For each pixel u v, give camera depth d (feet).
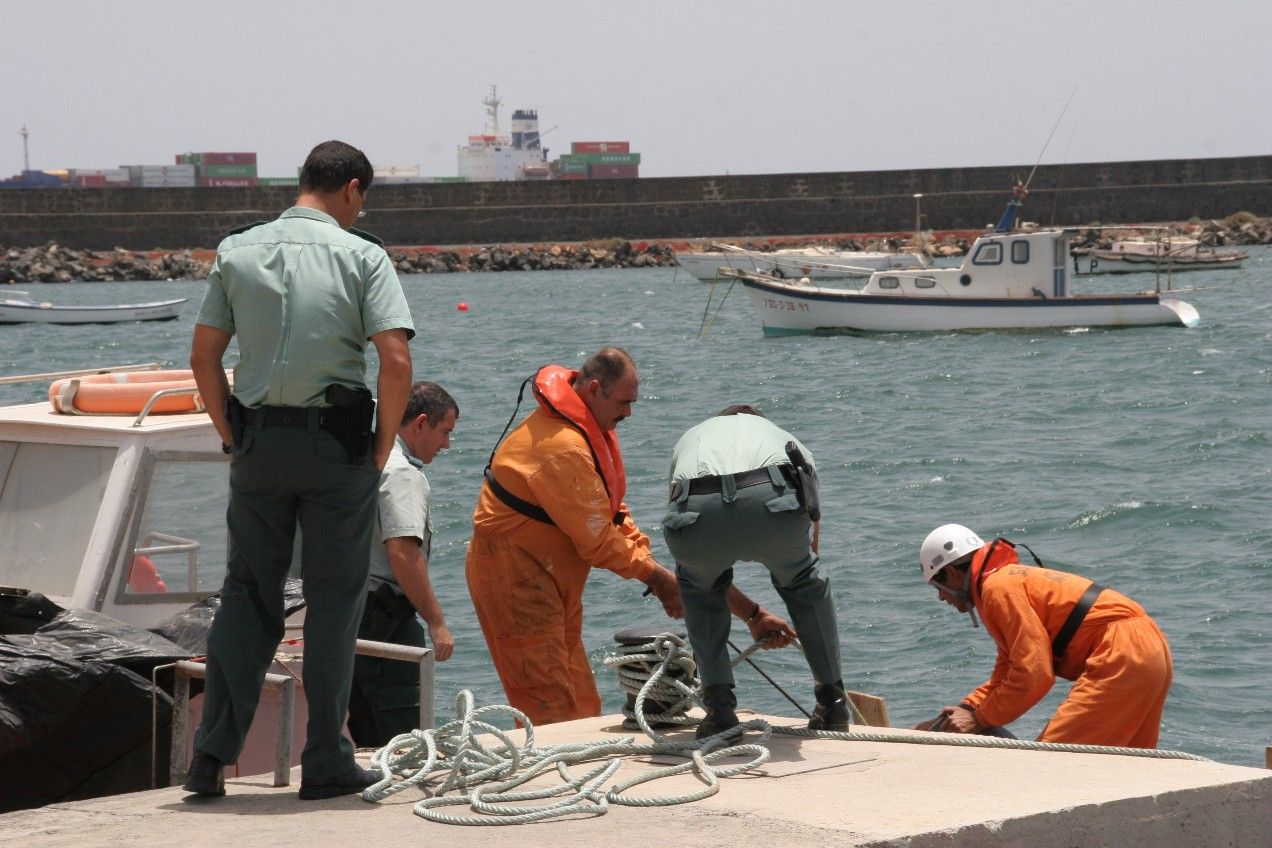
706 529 24.70
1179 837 21.44
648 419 132.05
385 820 20.74
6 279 424.05
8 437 31.65
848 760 24.67
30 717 25.23
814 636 26.32
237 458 21.84
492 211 488.02
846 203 491.31
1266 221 486.38
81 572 29.68
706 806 21.21
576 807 20.71
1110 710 29.37
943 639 55.52
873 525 80.28
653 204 492.54
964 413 130.52
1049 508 83.41
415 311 300.20
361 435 21.65
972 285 206.49
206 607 29.63
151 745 26.66
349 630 22.29
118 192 456.86
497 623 33.40
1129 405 131.34
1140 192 495.00
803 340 209.87
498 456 32.94
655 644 27.89
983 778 22.71
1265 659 51.90
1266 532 73.97
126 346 223.71
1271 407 125.80
